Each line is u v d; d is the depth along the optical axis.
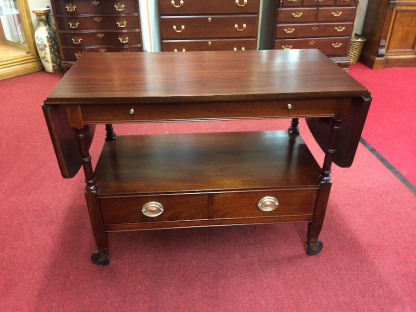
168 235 1.80
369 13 4.10
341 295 1.50
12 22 3.77
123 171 1.62
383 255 1.69
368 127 2.82
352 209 1.97
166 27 3.42
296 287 1.53
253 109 1.32
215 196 1.51
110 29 3.51
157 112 1.29
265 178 1.57
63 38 3.57
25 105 3.15
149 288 1.52
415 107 3.15
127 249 1.71
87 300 1.47
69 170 1.39
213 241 1.76
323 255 1.69
